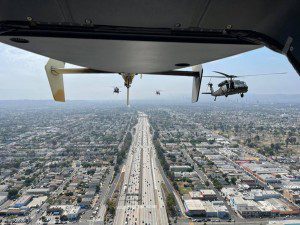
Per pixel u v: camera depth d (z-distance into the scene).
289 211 102.38
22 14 8.02
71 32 8.79
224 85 49.38
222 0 7.59
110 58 11.96
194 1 7.59
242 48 10.05
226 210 101.50
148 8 7.78
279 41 8.91
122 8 7.76
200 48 10.09
